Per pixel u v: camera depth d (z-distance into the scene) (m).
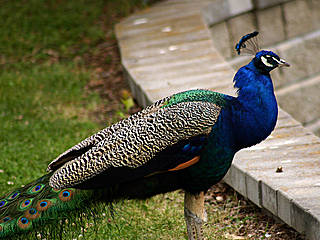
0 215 7.21
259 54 6.92
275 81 19.67
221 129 6.85
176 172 7.11
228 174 9.29
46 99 14.67
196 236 7.41
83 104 14.32
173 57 14.62
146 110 7.14
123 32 17.16
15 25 19.83
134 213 9.02
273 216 8.60
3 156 11.29
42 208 7.03
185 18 17.72
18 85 15.60
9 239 7.08
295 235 8.11
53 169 7.38
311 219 7.17
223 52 18.80
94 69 16.72
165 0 20.72
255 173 8.53
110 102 14.29
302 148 9.30
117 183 6.87
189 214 7.34
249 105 6.89
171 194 9.57
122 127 7.02
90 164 6.78
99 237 8.40
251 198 8.65
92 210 7.02
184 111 6.85
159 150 6.73
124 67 14.39
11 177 10.36
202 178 7.03
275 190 7.95
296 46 20.09
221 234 8.41
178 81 12.81
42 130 12.68
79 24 19.86
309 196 7.64
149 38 16.31
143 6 21.03
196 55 14.64
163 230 8.62
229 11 18.52
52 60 17.52
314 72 20.75
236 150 7.14
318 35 20.61
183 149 6.76
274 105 6.98
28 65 17.17
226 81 12.59
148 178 7.10
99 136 7.09
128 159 6.73
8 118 13.49
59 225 7.02
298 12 20.09
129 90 14.80
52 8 21.12
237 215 8.91
